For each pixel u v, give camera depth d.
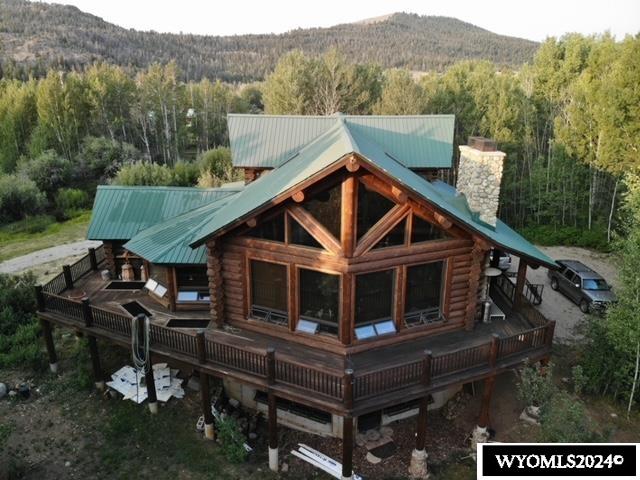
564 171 35.84
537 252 16.64
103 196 20.41
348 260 12.73
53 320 16.55
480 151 16.09
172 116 70.31
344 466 12.38
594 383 16.22
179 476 13.11
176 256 15.93
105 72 68.94
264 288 14.70
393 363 13.27
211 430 14.31
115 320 15.27
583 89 35.62
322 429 14.48
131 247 17.22
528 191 39.97
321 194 12.68
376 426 14.78
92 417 15.45
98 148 57.19
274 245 13.82
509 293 17.77
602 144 32.41
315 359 13.48
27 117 61.44
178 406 15.73
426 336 14.80
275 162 19.64
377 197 12.73
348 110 54.75
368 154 12.62
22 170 51.94
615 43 39.88
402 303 14.09
